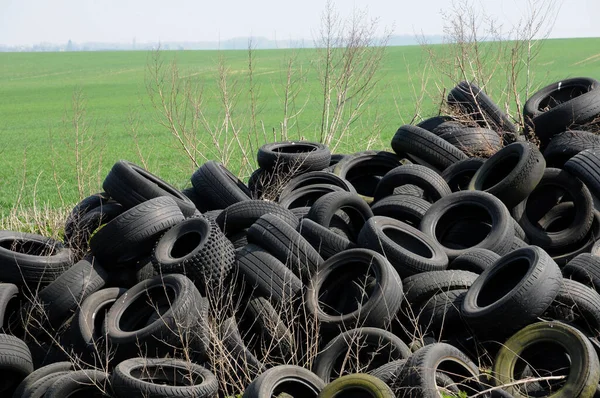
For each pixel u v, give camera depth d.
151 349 7.85
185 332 7.88
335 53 17.80
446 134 12.13
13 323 8.90
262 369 7.72
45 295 8.80
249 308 8.37
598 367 6.72
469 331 7.95
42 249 10.16
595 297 7.73
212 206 11.21
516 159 10.56
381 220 9.34
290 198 11.26
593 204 10.19
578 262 8.64
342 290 8.73
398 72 76.06
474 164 11.13
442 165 11.46
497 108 12.65
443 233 10.06
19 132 48.94
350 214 10.13
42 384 7.45
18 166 34.00
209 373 7.40
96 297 8.73
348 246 8.98
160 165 30.17
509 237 9.34
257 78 75.06
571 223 10.31
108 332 8.06
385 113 42.09
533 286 7.39
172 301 8.25
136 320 8.55
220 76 19.42
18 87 83.69
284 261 8.67
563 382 6.90
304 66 61.66
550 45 105.06
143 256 9.50
